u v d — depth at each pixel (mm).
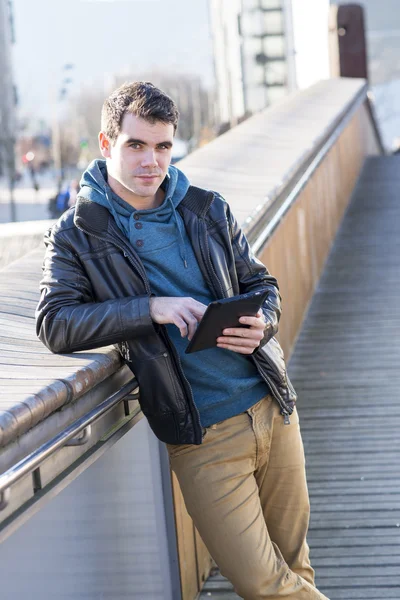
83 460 2699
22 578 2523
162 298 2873
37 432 2395
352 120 14711
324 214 10734
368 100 17797
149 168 2838
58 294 2898
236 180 6906
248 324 2914
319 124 10727
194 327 2834
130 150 2834
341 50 19875
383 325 8578
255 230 5637
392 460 5828
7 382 2510
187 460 3105
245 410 3123
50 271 2926
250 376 3148
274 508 3303
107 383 2932
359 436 6246
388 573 4531
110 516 3254
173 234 3018
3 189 52531
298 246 8648
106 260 2938
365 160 16797
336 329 8570
